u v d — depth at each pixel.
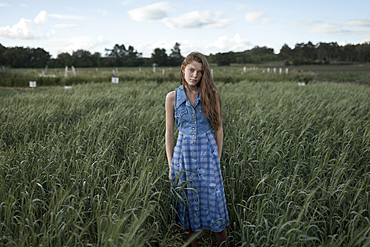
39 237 2.44
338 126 5.17
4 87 18.55
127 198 2.32
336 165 3.38
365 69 62.47
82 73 30.03
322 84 15.07
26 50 107.38
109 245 1.76
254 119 5.47
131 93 11.25
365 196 2.81
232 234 2.82
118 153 4.44
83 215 2.65
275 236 2.11
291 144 4.40
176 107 2.38
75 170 3.28
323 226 2.72
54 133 4.57
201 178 2.40
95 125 4.84
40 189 2.98
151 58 113.38
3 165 3.18
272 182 3.08
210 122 2.42
